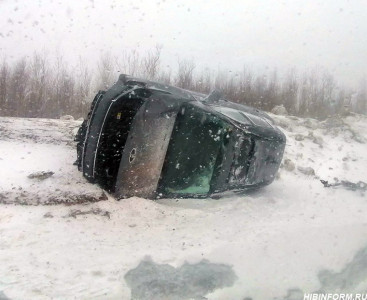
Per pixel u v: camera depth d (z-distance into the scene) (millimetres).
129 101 5805
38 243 4102
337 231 3895
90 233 4512
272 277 3199
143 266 3510
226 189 5641
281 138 6633
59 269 3520
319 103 20359
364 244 3602
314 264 3344
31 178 6059
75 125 11742
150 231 4668
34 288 3148
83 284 3238
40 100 21594
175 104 5547
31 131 10125
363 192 7012
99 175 5824
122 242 4289
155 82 6043
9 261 3627
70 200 5336
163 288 3135
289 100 20438
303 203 6191
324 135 12914
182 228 4797
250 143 5770
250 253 3559
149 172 5477
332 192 7027
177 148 5566
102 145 5703
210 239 4371
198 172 5555
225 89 20328
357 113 18297
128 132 5668
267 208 5762
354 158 10562
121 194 5520
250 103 20203
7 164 6773
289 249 3602
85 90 21906
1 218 4715
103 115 5660
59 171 6543
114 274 3410
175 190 5645
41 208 5102
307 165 9523
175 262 3555
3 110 21016
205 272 3314
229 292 3053
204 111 5555
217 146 5484
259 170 6113
